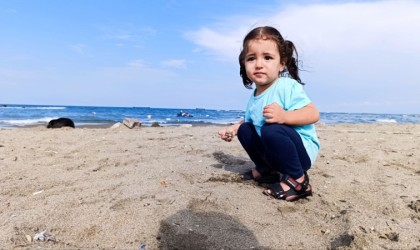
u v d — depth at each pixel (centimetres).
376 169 311
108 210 193
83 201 207
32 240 161
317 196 230
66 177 267
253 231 175
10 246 154
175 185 241
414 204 207
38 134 577
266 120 215
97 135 567
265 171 253
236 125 268
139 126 816
